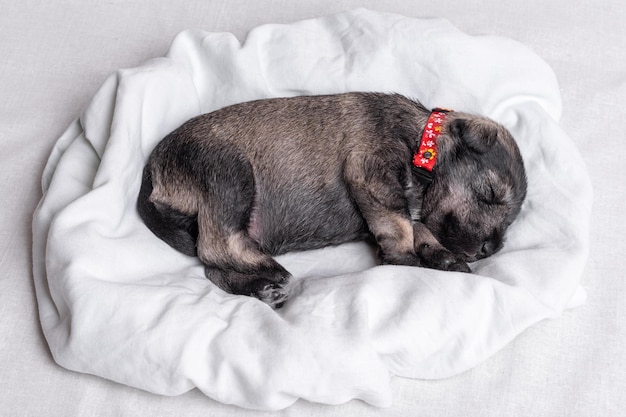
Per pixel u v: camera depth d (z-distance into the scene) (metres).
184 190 0.51
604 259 0.54
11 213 0.56
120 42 0.68
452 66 0.59
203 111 0.60
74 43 0.68
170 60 0.58
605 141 0.61
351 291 0.47
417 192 0.52
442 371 0.47
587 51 0.67
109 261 0.49
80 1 0.70
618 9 0.70
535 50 0.67
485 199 0.51
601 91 0.64
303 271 0.52
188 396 0.46
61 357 0.47
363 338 0.45
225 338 0.45
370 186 0.51
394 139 0.52
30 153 0.60
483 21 0.68
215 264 0.50
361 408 0.46
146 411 0.46
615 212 0.57
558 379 0.48
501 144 0.52
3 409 0.46
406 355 0.46
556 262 0.50
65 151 0.55
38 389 0.47
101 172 0.51
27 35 0.68
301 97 0.54
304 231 0.52
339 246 0.54
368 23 0.60
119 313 0.46
